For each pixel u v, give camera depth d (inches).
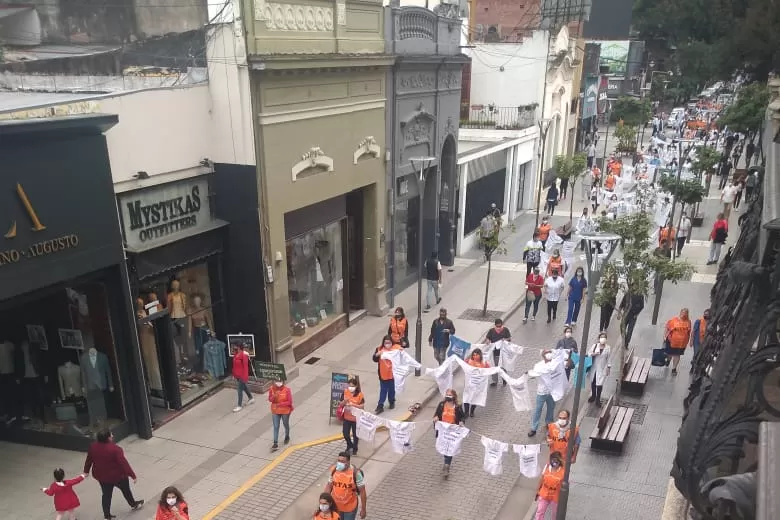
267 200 566.3
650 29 2196.1
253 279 579.2
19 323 489.1
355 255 781.3
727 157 1592.0
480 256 1048.2
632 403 565.3
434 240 933.8
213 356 585.3
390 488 451.2
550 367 506.3
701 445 163.5
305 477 458.0
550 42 1387.8
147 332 530.3
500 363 596.7
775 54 519.8
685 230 1032.8
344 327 745.0
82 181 426.9
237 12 516.7
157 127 499.2
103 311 474.0
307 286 683.4
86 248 434.6
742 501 105.3
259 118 546.6
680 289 860.0
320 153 629.9
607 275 577.0
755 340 172.2
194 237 543.5
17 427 496.4
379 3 705.6
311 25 602.2
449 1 976.9
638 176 1366.9
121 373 486.3
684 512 340.5
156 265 506.6
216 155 557.6
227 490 439.5
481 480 462.6
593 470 461.1
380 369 546.3
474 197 1090.1
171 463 469.1
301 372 629.0
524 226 1254.9
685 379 611.2
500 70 1401.3
